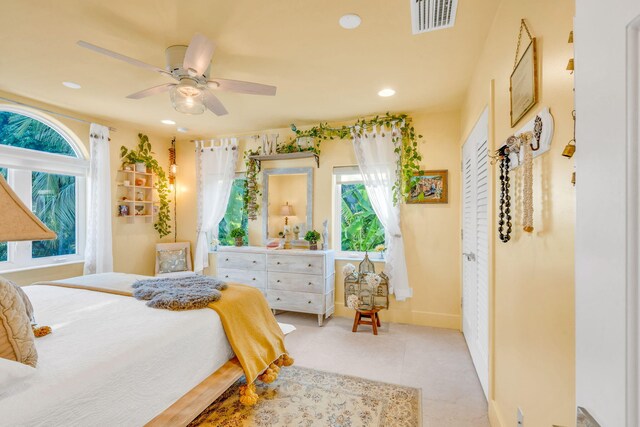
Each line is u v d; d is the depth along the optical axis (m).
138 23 1.94
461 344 3.08
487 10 1.82
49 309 1.93
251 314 2.27
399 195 3.66
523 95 1.33
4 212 0.64
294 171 4.20
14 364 1.10
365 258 3.67
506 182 1.53
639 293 0.41
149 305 1.99
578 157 0.56
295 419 1.96
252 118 3.83
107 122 3.96
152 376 1.51
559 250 1.02
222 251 4.16
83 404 1.21
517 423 1.46
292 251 3.83
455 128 3.51
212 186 4.58
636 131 0.41
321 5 1.77
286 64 2.46
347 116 3.74
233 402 2.13
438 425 1.92
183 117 3.80
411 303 3.67
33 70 2.57
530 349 1.29
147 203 4.45
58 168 3.53
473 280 2.69
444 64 2.46
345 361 2.73
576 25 0.57
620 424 0.44
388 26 1.97
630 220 0.42
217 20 1.91
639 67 0.41
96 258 3.67
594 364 0.50
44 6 1.78
